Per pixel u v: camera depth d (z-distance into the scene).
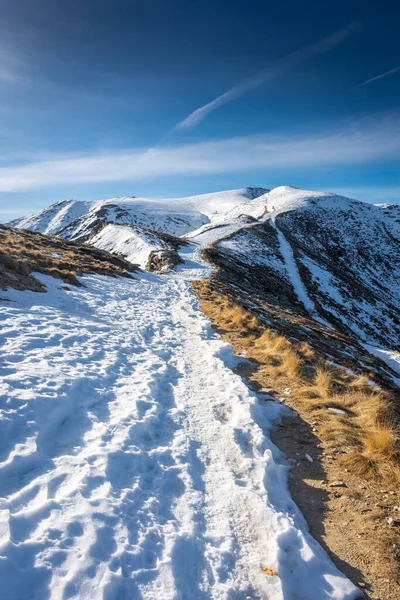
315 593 3.25
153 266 39.41
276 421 6.61
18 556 2.94
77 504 3.67
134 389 7.07
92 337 9.73
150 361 8.94
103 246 60.16
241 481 4.70
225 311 15.95
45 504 3.55
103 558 3.14
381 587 3.34
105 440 5.05
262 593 3.22
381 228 102.00
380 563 3.59
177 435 5.69
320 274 58.59
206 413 6.55
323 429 6.14
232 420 6.20
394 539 3.82
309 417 6.74
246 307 18.84
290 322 18.78
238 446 5.41
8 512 3.32
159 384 7.68
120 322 12.51
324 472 5.11
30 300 11.92
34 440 4.59
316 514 4.30
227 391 7.33
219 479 4.74
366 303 54.81
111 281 21.08
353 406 7.07
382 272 80.31
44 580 2.84
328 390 7.74
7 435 4.57
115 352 9.03
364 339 42.06
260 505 4.15
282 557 3.51
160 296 20.17
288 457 5.50
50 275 16.34
